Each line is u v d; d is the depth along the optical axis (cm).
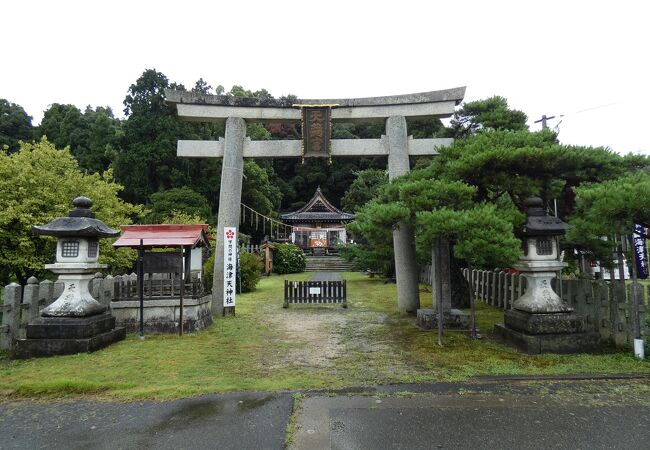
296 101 1222
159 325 897
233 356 696
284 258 3147
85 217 766
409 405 465
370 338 837
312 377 574
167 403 477
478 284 1478
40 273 1310
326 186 6025
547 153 718
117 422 428
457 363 634
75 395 509
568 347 682
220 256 1173
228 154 1198
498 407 457
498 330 829
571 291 826
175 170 3244
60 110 4509
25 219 1118
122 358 676
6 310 713
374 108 1217
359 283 2244
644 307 665
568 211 894
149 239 886
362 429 405
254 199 3853
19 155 1254
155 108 3319
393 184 950
